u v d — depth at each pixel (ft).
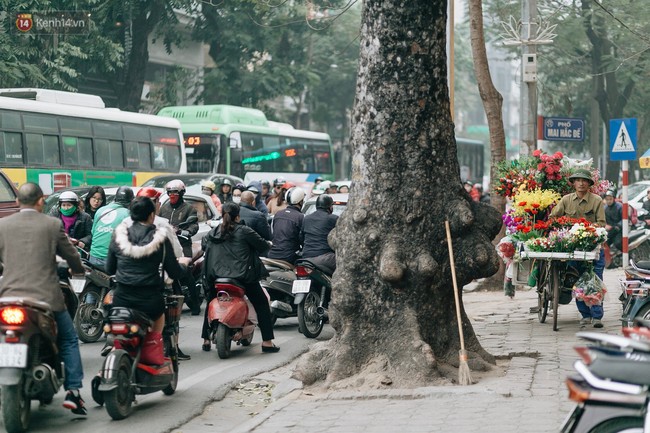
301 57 143.84
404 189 31.01
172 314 29.94
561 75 135.13
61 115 79.77
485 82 59.16
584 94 148.97
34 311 24.93
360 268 30.86
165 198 56.08
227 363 36.52
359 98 31.65
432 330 31.01
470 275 31.45
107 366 26.48
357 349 30.58
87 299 39.99
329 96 184.44
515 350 34.63
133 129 88.74
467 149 183.52
